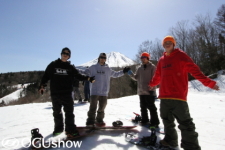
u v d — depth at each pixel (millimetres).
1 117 4996
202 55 23469
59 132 3143
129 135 3131
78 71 3350
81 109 6145
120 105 6973
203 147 2693
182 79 2396
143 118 3861
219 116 4848
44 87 3084
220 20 24391
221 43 22781
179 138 3055
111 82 21516
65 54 3098
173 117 2557
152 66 3656
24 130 3607
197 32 25641
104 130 3480
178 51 2494
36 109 6344
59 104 3105
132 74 3955
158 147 2568
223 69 18781
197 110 5754
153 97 3639
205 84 2240
